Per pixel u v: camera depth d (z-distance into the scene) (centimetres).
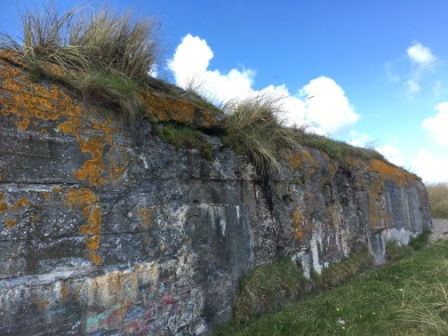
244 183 507
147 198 350
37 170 273
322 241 670
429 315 416
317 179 693
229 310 438
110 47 377
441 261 662
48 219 274
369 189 948
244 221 492
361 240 831
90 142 310
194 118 435
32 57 297
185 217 390
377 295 530
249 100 581
